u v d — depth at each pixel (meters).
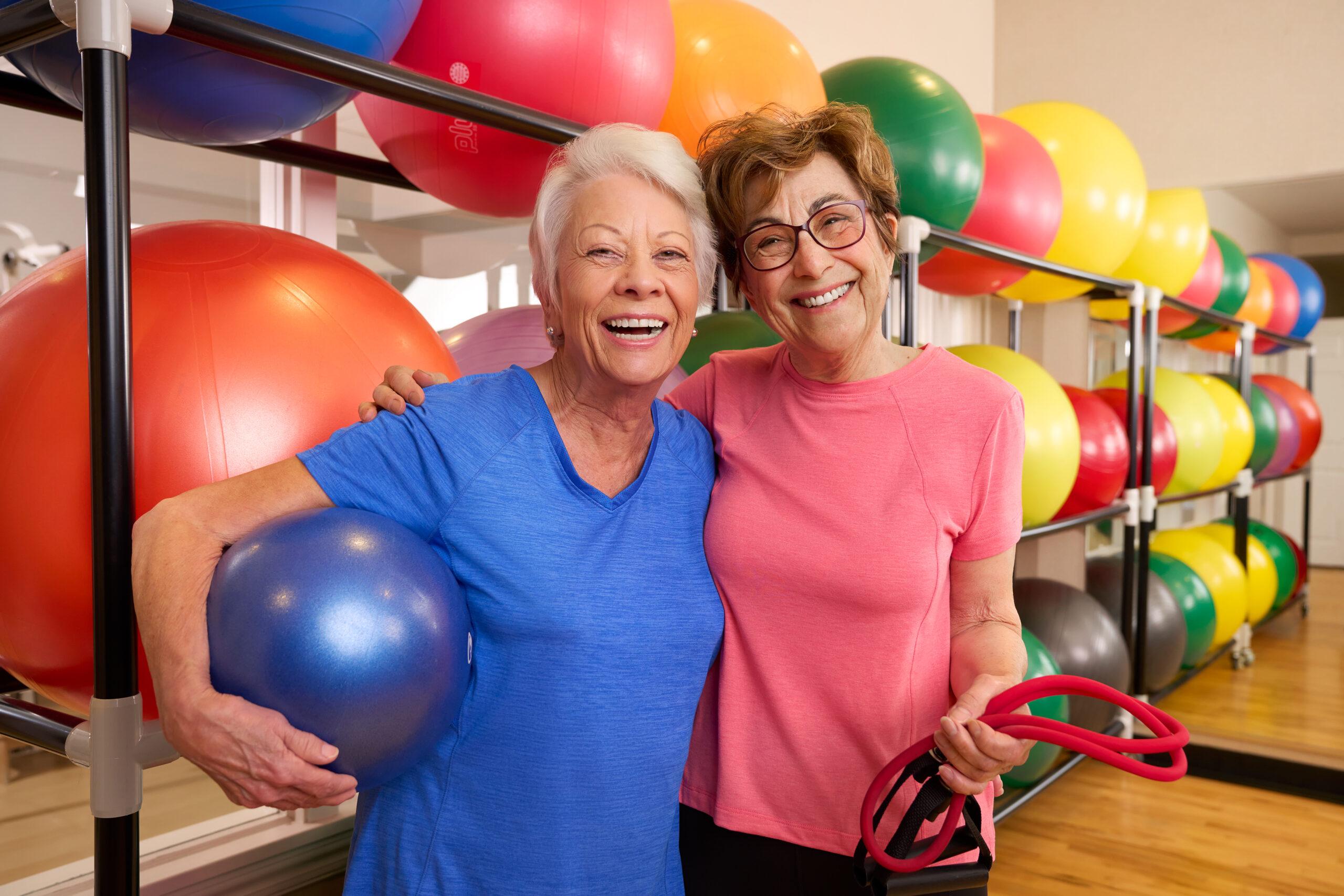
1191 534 4.32
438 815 1.00
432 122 1.59
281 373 1.15
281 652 0.82
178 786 2.54
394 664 0.86
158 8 0.98
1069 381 4.02
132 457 0.97
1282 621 5.21
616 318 1.01
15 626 1.14
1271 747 3.20
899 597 1.10
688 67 1.97
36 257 2.20
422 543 0.95
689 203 1.08
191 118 1.30
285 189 2.41
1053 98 5.07
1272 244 5.23
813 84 2.09
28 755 2.70
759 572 1.15
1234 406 4.16
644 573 1.07
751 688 1.18
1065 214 2.82
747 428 1.22
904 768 1.07
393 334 1.29
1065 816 2.81
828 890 1.15
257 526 0.93
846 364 1.15
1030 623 2.74
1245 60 4.51
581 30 1.52
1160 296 3.28
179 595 0.86
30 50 1.16
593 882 1.01
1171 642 3.40
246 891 2.09
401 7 1.31
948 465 1.11
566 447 1.07
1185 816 2.83
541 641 0.99
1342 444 5.45
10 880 2.07
